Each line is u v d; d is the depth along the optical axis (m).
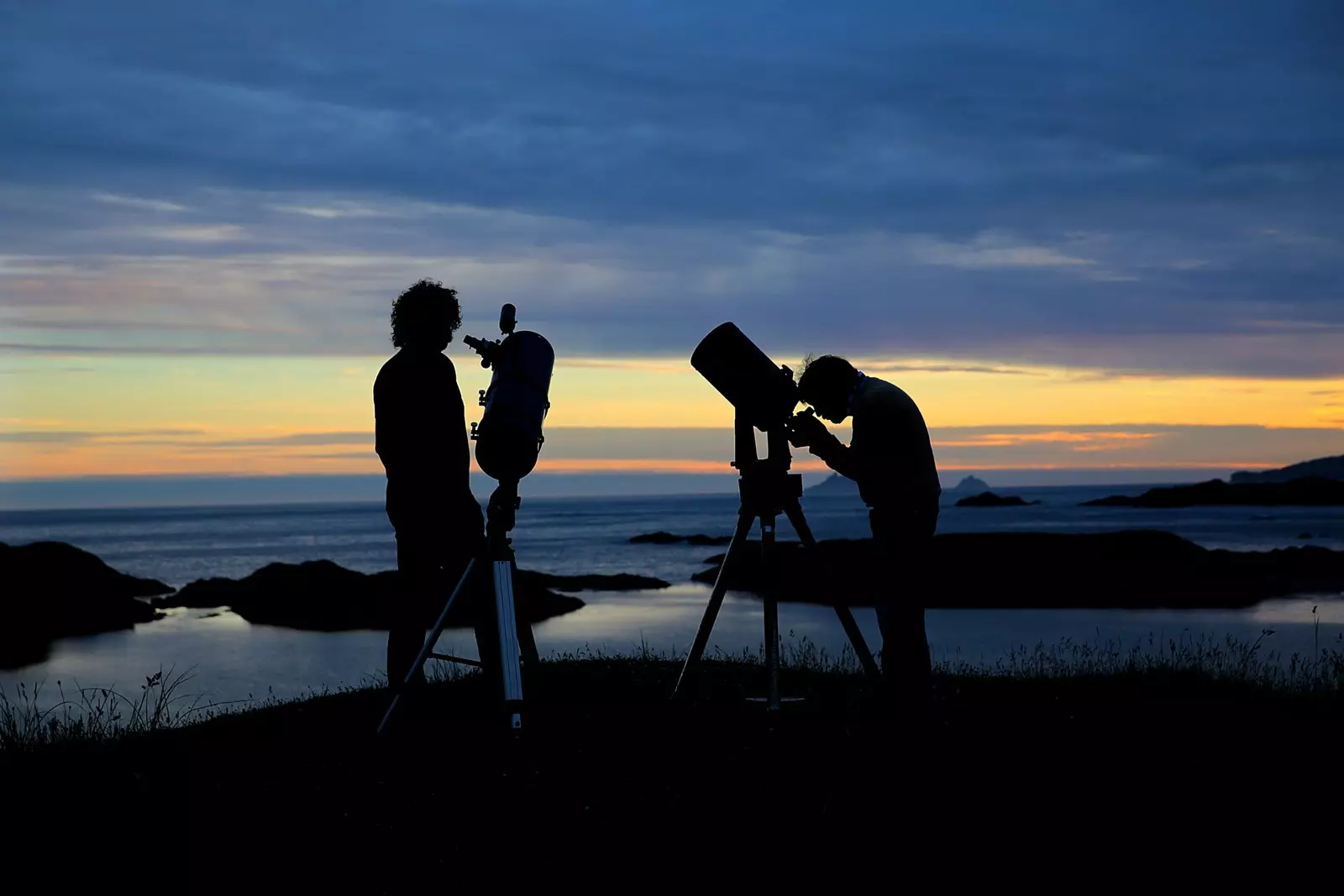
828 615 25.47
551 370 5.89
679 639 21.06
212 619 31.14
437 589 6.61
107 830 4.28
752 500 5.71
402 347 5.88
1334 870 3.69
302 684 16.88
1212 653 10.65
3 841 4.17
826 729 5.64
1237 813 4.25
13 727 6.50
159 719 6.87
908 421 5.14
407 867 3.79
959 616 26.67
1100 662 10.60
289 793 4.65
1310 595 30.67
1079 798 4.43
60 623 28.64
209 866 3.88
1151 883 3.60
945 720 5.89
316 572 35.56
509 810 4.32
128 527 158.50
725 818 4.18
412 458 5.72
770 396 5.36
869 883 3.61
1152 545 36.75
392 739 5.62
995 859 3.78
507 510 5.68
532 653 6.88
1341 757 5.16
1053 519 113.38
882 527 5.27
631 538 84.62
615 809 4.31
